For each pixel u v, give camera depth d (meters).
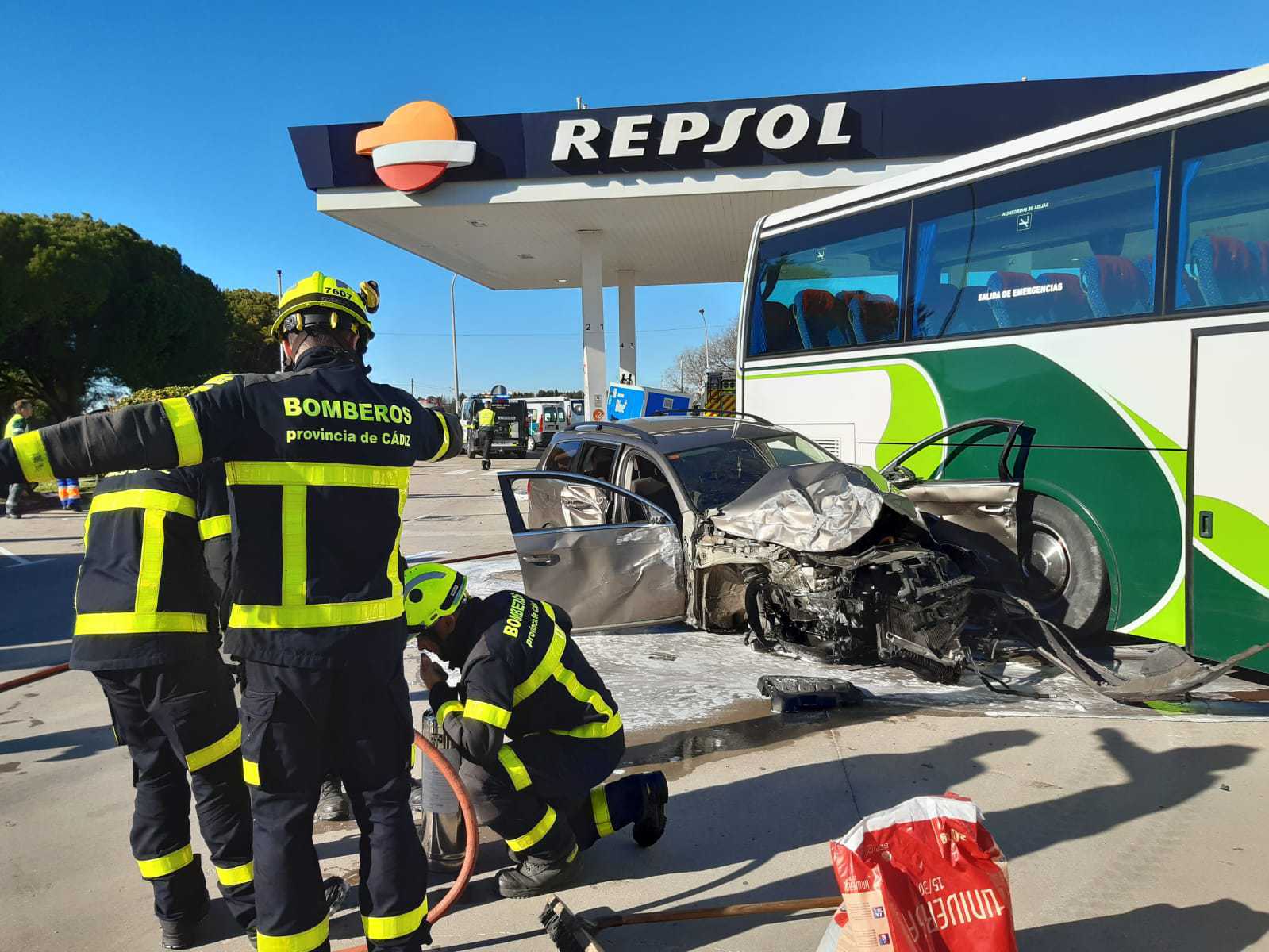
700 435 6.38
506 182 15.67
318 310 2.36
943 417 6.13
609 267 22.39
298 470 2.13
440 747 3.04
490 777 2.78
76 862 3.24
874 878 1.96
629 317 24.02
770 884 2.89
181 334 33.81
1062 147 5.48
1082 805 3.31
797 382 7.37
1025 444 5.57
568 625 3.10
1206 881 2.79
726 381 19.09
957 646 4.68
